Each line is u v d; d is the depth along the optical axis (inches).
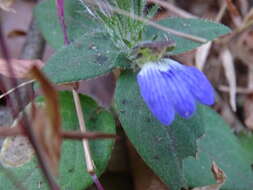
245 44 4.8
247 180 3.5
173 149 3.0
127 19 3.2
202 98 2.7
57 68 3.1
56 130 2.1
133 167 3.8
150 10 3.3
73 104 3.4
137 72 3.2
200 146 3.6
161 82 2.8
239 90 4.6
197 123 3.0
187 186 3.2
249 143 4.0
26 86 3.4
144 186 3.6
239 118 4.5
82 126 3.3
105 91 4.5
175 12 4.6
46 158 2.2
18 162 3.0
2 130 2.2
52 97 2.0
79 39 3.2
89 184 3.1
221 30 3.3
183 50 3.3
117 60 3.1
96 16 3.5
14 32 4.5
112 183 3.8
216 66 4.7
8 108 3.6
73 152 3.1
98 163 3.2
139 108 3.1
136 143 3.0
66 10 3.6
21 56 4.1
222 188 3.4
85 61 3.1
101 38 3.2
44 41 4.2
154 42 2.9
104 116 3.4
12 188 2.9
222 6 4.8
